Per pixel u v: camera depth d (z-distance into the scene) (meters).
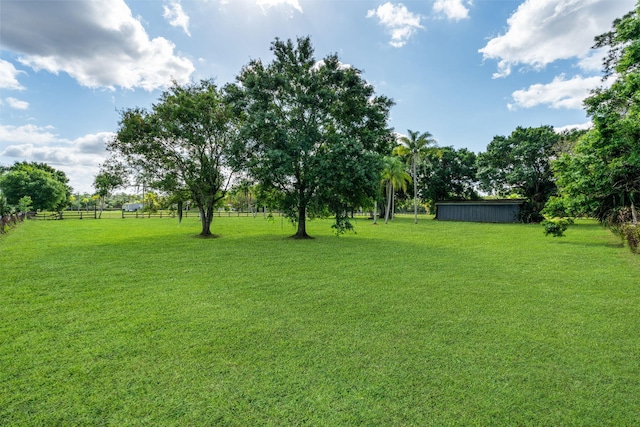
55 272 7.69
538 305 5.16
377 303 5.29
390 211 47.16
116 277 7.19
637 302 5.29
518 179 32.16
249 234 18.67
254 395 2.72
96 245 12.91
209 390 2.79
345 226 15.72
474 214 38.72
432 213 62.44
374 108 15.86
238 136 15.35
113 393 2.74
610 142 10.86
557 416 2.46
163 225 26.84
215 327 4.22
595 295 5.71
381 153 17.55
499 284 6.55
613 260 9.16
